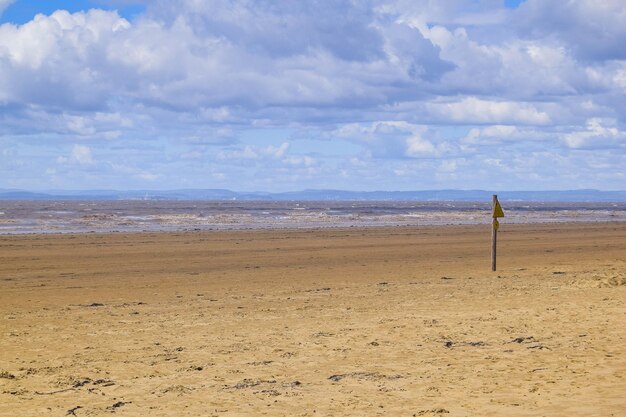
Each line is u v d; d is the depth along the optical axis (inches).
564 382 356.5
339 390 357.1
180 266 1144.8
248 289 832.9
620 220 3506.4
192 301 727.1
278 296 756.0
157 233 2010.3
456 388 352.8
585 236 1991.9
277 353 449.4
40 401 346.9
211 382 379.2
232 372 401.1
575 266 1067.3
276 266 1142.3
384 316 586.9
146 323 581.9
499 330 507.2
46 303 726.5
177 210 4677.7
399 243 1674.5
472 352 437.7
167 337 514.3
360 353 444.1
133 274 1026.7
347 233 2050.9
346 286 847.7
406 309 626.2
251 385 371.2
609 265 1084.5
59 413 325.4
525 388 347.6
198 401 341.7
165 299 748.6
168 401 342.6
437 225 2672.2
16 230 2193.7
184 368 412.8
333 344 473.4
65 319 612.4
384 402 332.2
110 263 1194.0
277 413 318.7
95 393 360.8
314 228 2374.5
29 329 559.5
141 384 377.7
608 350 429.7
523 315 571.2
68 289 850.1
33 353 463.8
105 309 674.2
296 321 574.9
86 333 537.6
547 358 413.1
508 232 2183.8
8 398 352.8
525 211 5290.4
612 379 359.6
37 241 1668.3
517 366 395.5
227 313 631.8
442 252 1422.2
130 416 319.0
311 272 1041.5
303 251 1443.2
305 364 418.0
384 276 969.5
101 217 3166.8
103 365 424.2
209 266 1144.2
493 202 1016.9
